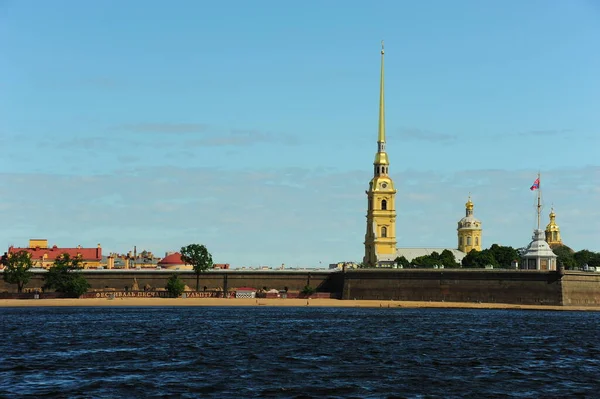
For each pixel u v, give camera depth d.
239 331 170.88
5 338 152.75
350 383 100.69
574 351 137.50
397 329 179.38
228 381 101.06
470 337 161.00
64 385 97.56
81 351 131.38
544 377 107.19
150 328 178.12
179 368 111.56
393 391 95.94
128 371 108.69
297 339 153.25
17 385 97.44
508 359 125.06
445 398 92.56
